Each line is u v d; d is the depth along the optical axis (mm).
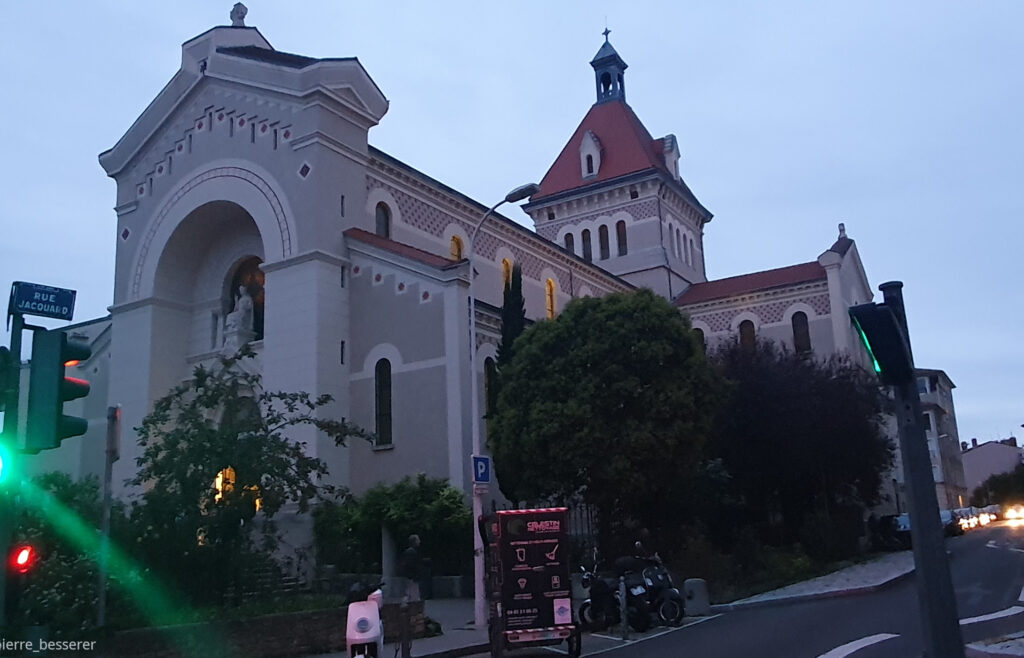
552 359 25172
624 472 23531
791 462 30828
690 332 25984
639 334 24969
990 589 21062
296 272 30047
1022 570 25484
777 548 29438
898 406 7016
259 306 34000
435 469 27969
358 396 30016
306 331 29422
